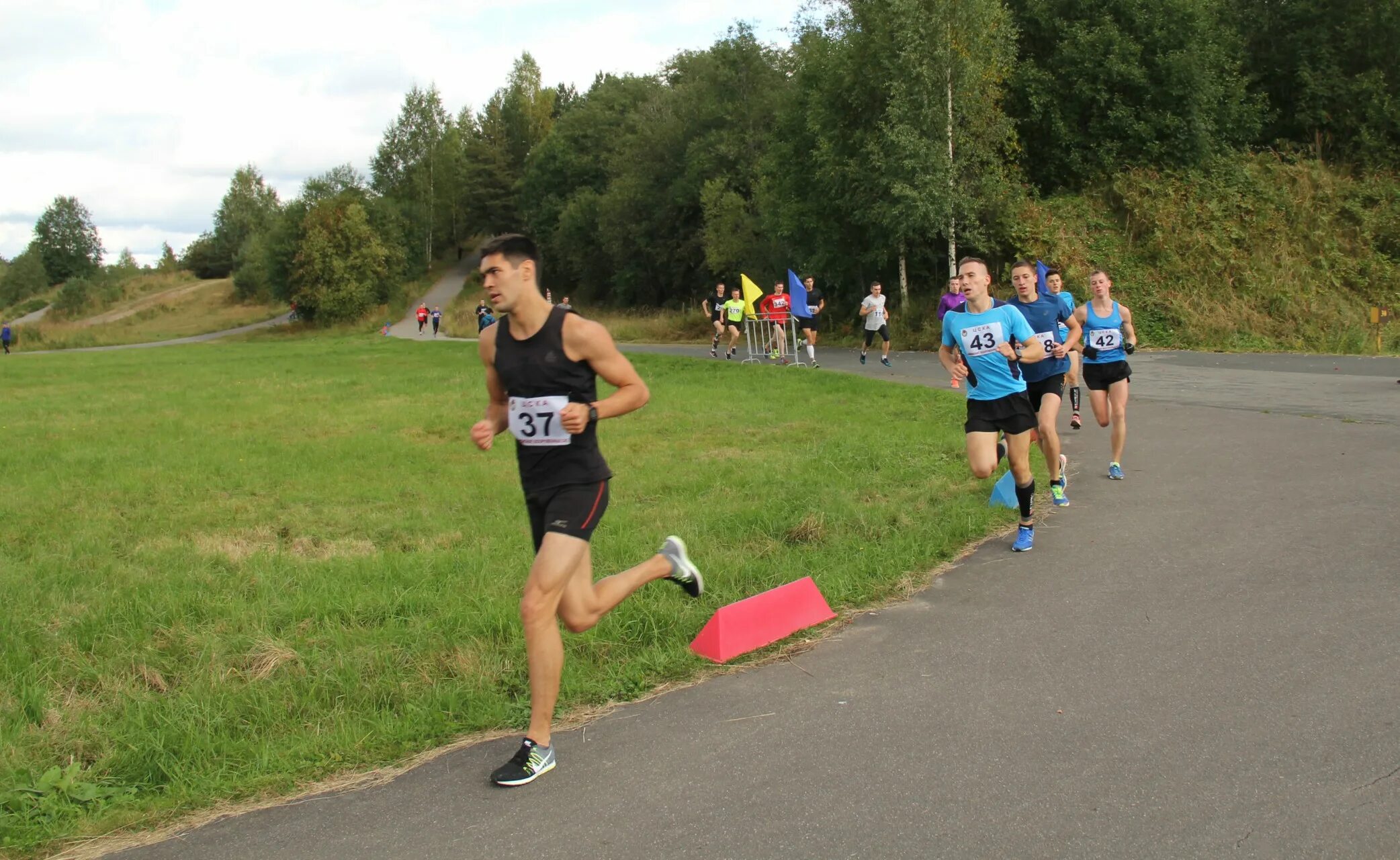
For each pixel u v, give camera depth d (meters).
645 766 3.70
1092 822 3.09
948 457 9.54
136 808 3.60
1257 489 7.53
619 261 59.91
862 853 2.99
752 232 43.81
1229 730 3.67
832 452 10.10
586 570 3.97
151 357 38.94
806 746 3.76
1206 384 14.62
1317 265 25.98
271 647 5.01
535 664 3.66
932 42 26.23
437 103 92.00
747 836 3.13
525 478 3.92
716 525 7.18
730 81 46.78
